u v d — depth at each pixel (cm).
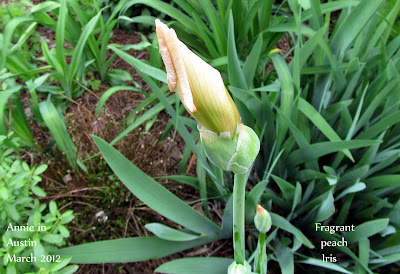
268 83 61
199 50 66
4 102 48
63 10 56
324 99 53
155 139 56
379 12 52
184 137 39
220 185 46
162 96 38
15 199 38
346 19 48
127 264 48
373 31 55
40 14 61
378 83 49
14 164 38
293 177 51
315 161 47
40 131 61
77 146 51
